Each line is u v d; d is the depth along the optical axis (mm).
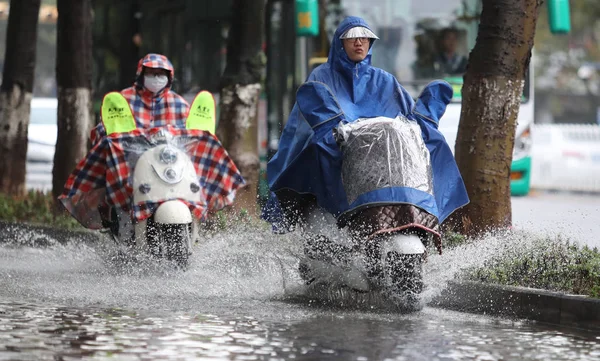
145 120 27672
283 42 46969
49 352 16156
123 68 54906
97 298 22656
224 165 27969
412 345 17500
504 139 27875
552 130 78875
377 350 16922
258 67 38562
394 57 46719
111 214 27688
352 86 22125
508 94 27875
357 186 20688
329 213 21656
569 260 23297
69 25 40500
